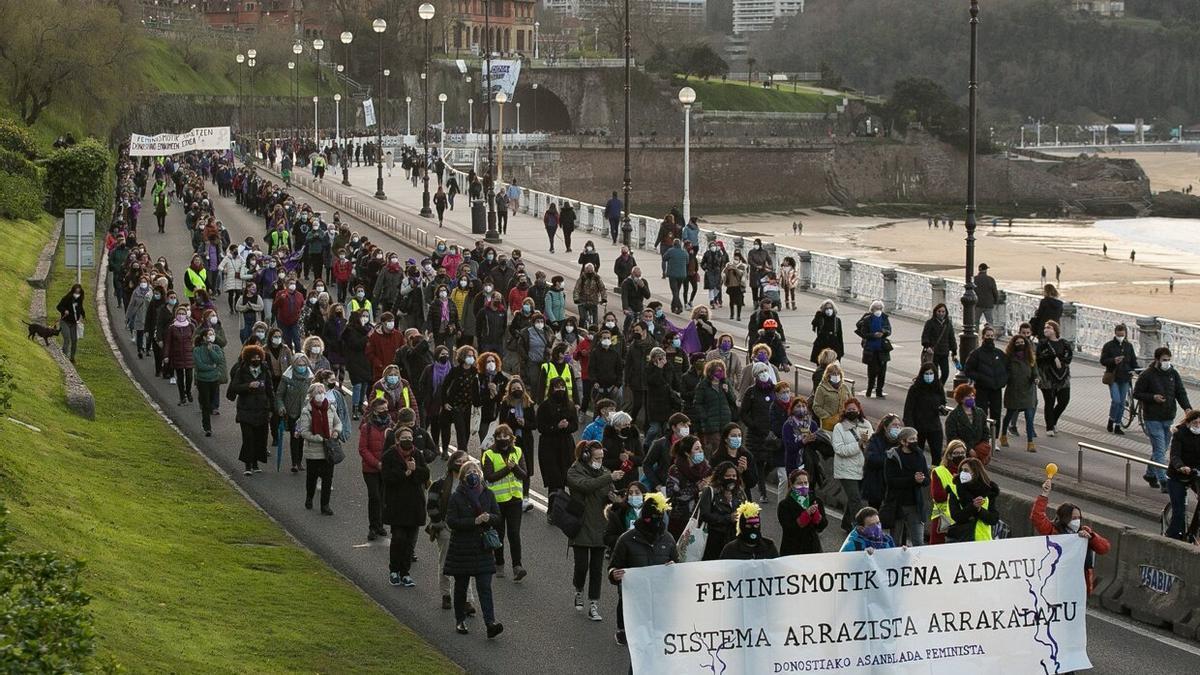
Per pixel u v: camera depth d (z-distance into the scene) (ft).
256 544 92.63
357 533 98.53
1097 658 74.84
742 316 199.52
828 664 65.05
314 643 72.38
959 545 66.03
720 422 104.37
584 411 131.85
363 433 96.63
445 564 77.51
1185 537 91.15
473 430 112.57
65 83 420.77
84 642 44.29
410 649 73.46
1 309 155.53
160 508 97.04
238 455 118.42
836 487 104.83
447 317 156.25
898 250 593.01
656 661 63.82
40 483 86.17
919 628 65.92
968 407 97.91
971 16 153.28
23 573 48.75
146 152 325.42
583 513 80.53
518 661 74.08
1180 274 498.28
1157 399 107.45
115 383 142.72
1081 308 171.42
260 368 112.98
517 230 314.35
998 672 66.95
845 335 183.93
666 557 71.97
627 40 268.00
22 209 249.96
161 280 152.66
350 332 131.95
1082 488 107.86
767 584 64.44
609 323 125.90
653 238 274.98
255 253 182.80
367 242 199.52
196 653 65.46
